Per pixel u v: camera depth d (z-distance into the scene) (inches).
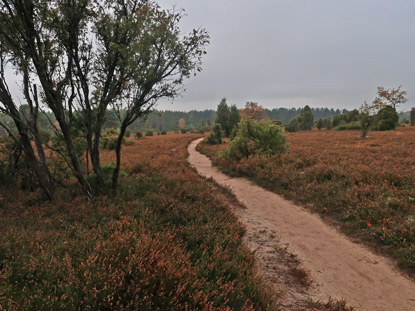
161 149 1133.1
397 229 218.1
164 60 275.4
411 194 282.2
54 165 328.5
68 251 147.6
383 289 158.1
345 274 175.0
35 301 95.2
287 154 591.5
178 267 132.1
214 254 166.2
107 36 277.3
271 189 412.5
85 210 227.1
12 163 319.6
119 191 304.8
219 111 1764.3
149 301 99.7
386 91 2025.1
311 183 380.2
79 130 316.2
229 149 657.0
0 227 176.7
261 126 649.0
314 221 273.3
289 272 176.9
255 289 137.9
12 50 234.1
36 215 215.5
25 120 248.1
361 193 303.3
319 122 3403.1
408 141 954.1
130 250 127.6
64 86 254.1
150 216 221.6
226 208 290.2
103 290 101.3
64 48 253.0
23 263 123.6
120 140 287.1
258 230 250.2
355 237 230.1
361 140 1149.7
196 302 109.5
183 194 317.4
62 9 235.6
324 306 140.8
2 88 228.5
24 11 215.0
